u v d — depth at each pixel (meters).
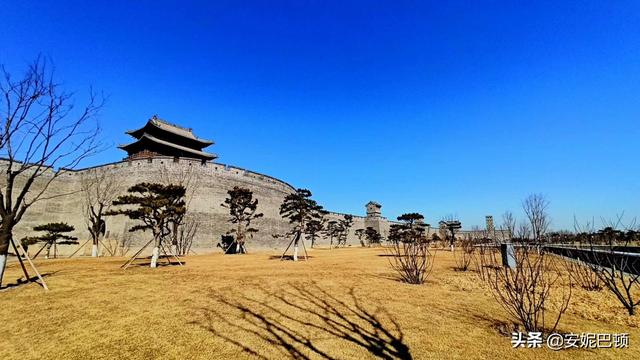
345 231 59.69
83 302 8.12
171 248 27.33
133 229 23.58
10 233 10.38
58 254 32.31
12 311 7.29
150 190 21.72
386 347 5.27
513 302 6.88
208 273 13.72
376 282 11.30
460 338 5.68
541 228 10.57
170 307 7.65
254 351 5.09
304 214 30.09
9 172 10.57
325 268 15.73
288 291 9.56
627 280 11.30
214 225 35.59
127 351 5.08
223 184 37.97
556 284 10.82
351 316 6.98
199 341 5.49
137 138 43.44
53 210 34.19
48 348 5.21
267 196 42.72
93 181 35.38
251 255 28.06
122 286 10.33
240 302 8.16
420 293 9.42
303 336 5.75
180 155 43.72
